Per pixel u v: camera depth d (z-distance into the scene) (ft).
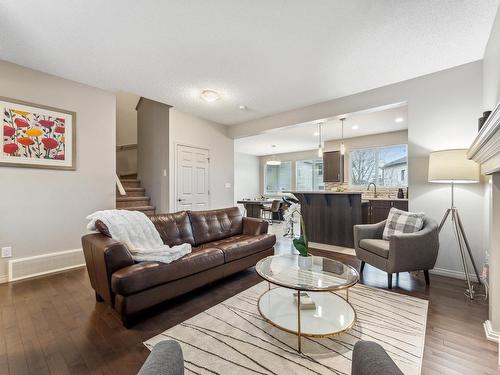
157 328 6.14
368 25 7.20
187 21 7.04
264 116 16.35
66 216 10.79
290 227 19.19
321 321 5.67
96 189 11.74
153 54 8.80
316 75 10.34
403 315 6.71
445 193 9.80
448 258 9.72
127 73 10.25
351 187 22.75
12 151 9.37
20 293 8.16
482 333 5.90
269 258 7.85
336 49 8.44
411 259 8.36
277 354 5.16
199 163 16.74
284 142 24.95
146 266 6.52
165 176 15.29
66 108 10.79
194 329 6.08
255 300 7.68
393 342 5.55
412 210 10.46
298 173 31.09
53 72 10.18
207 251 8.29
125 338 5.72
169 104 13.99
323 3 6.33
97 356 5.12
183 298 7.88
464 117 9.39
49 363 4.92
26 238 9.73
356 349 2.49
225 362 4.93
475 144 6.24
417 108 10.44
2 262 9.18
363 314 6.76
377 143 21.22
